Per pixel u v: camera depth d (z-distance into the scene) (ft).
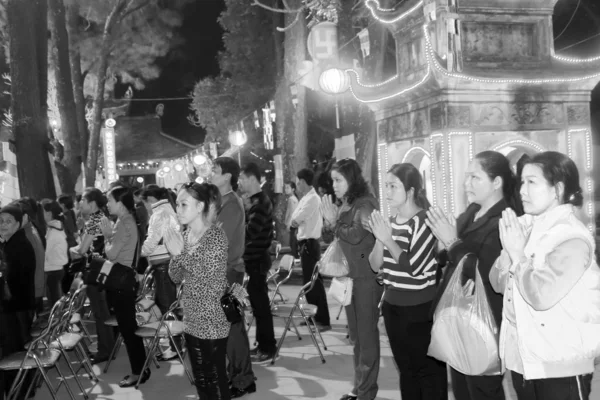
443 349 11.82
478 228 12.00
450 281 11.94
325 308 28.14
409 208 14.71
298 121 57.52
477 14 23.07
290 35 55.62
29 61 37.76
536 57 23.80
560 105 23.41
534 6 23.47
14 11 37.65
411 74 25.41
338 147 40.04
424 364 14.29
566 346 9.53
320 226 27.84
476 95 22.61
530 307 9.77
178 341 24.63
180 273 14.80
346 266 16.56
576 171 9.91
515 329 10.30
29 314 21.20
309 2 51.31
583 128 23.52
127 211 21.04
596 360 10.39
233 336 18.98
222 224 18.89
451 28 22.09
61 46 57.52
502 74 22.44
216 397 14.60
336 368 22.00
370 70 46.37
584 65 23.65
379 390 19.16
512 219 9.80
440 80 21.99
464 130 22.47
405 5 25.59
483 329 11.50
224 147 104.58
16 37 37.63
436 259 13.99
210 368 14.56
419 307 14.10
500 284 11.00
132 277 20.95
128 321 21.11
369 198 16.47
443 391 14.34
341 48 47.80
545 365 9.66
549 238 9.64
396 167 14.76
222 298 14.58
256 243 22.36
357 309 16.62
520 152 23.85
